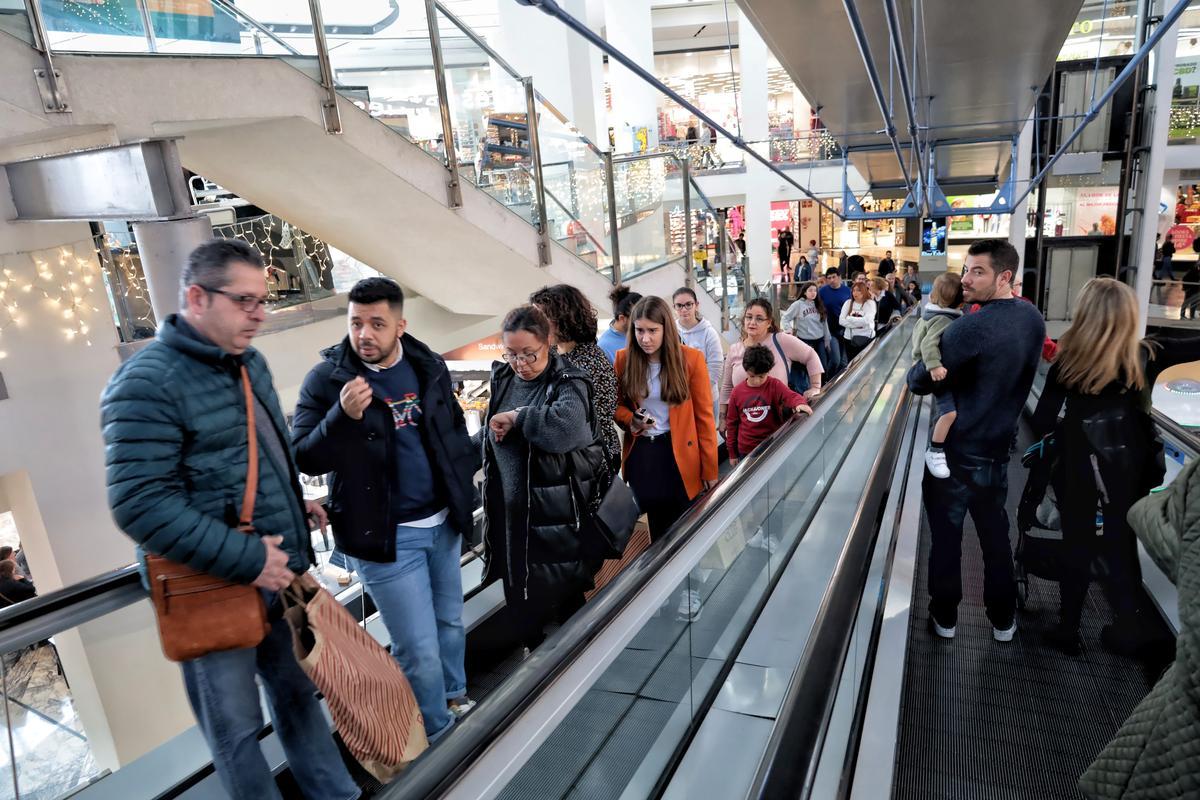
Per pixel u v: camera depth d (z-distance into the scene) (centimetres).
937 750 196
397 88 489
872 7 507
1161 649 224
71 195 366
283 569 159
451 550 231
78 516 466
